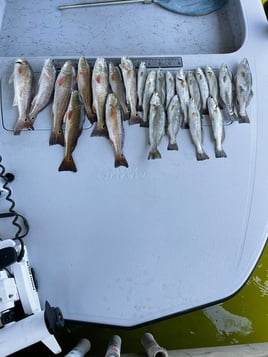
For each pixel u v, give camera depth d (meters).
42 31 1.39
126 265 1.12
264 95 1.27
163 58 1.28
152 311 1.11
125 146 1.19
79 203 1.15
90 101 1.20
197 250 1.15
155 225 1.15
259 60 1.31
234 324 1.55
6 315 0.90
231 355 1.14
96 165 1.17
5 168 1.16
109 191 1.16
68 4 1.43
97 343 1.42
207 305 1.13
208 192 1.18
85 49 1.37
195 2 1.45
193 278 1.13
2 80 1.21
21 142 1.17
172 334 1.50
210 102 1.22
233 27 1.42
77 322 1.09
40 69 1.23
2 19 1.40
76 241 1.13
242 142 1.23
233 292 1.14
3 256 0.94
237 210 1.18
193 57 1.29
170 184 1.18
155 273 1.12
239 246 1.16
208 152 1.21
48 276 1.11
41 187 1.15
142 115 1.21
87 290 1.11
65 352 1.37
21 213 1.14
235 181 1.20
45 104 1.19
